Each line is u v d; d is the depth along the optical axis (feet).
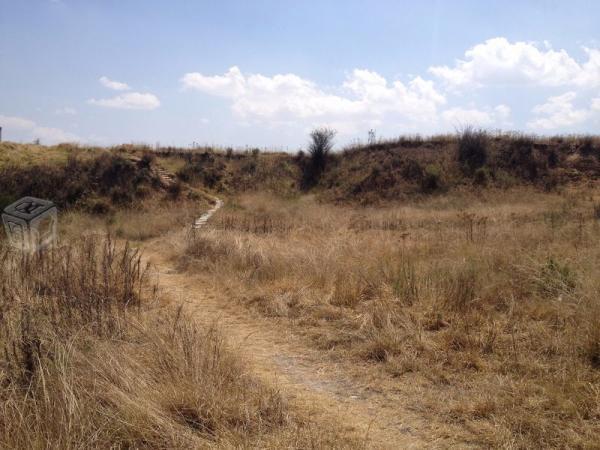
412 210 78.74
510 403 13.82
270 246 34.88
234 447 11.50
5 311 18.44
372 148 116.16
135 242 51.11
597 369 15.34
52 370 13.53
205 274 31.94
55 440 10.91
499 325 19.53
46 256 25.22
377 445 12.24
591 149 102.12
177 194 88.48
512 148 104.17
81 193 80.02
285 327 21.86
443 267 25.76
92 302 19.02
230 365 15.71
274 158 118.83
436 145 112.06
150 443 11.68
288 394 15.11
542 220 49.49
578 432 12.34
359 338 19.63
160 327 17.70
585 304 18.76
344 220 58.75
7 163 83.66
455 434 12.76
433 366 16.71
